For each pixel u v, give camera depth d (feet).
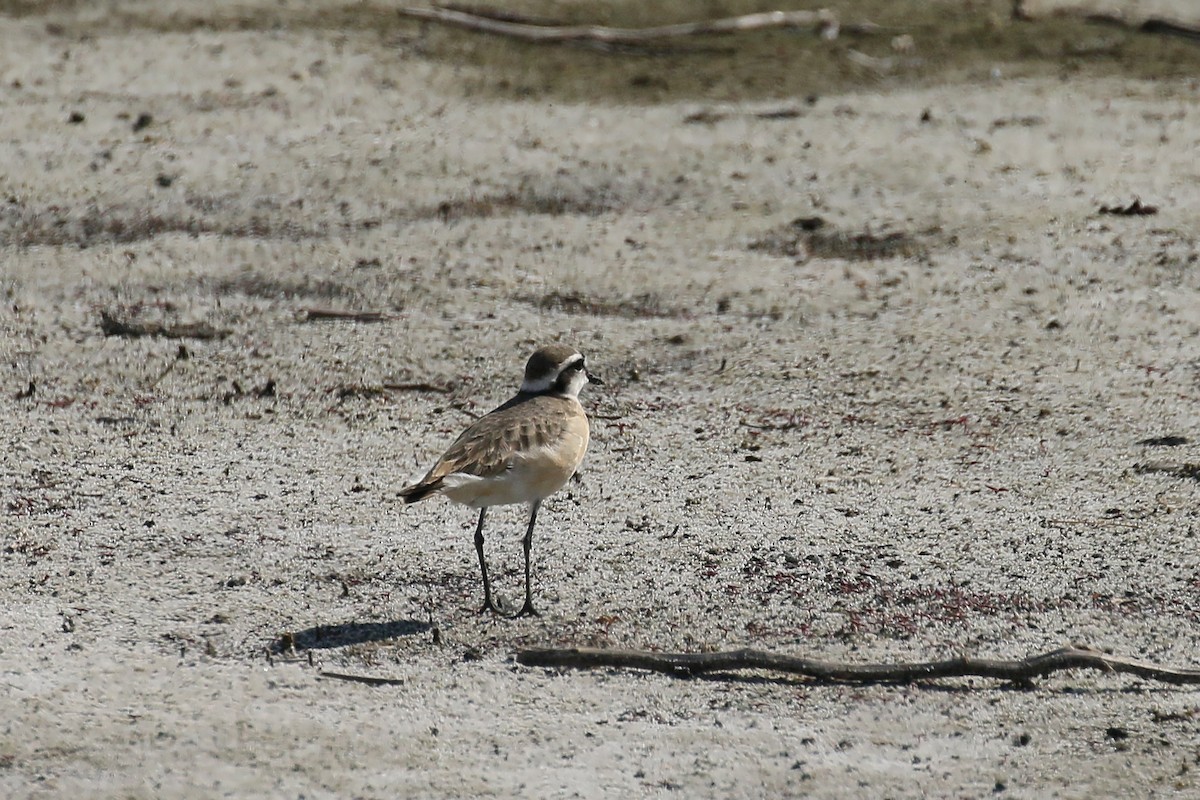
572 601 31.40
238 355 46.32
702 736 26.35
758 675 28.68
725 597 31.60
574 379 33.12
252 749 25.61
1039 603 31.40
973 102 72.74
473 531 34.94
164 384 44.19
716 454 39.73
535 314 49.47
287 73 76.13
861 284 51.83
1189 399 42.63
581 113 71.46
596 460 39.24
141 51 79.25
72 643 29.09
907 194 59.72
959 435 40.88
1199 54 80.79
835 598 31.60
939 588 32.07
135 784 24.49
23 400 42.75
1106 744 26.17
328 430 41.22
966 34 83.92
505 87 75.97
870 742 26.25
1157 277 51.96
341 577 32.37
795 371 45.21
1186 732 26.53
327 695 27.48
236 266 53.52
